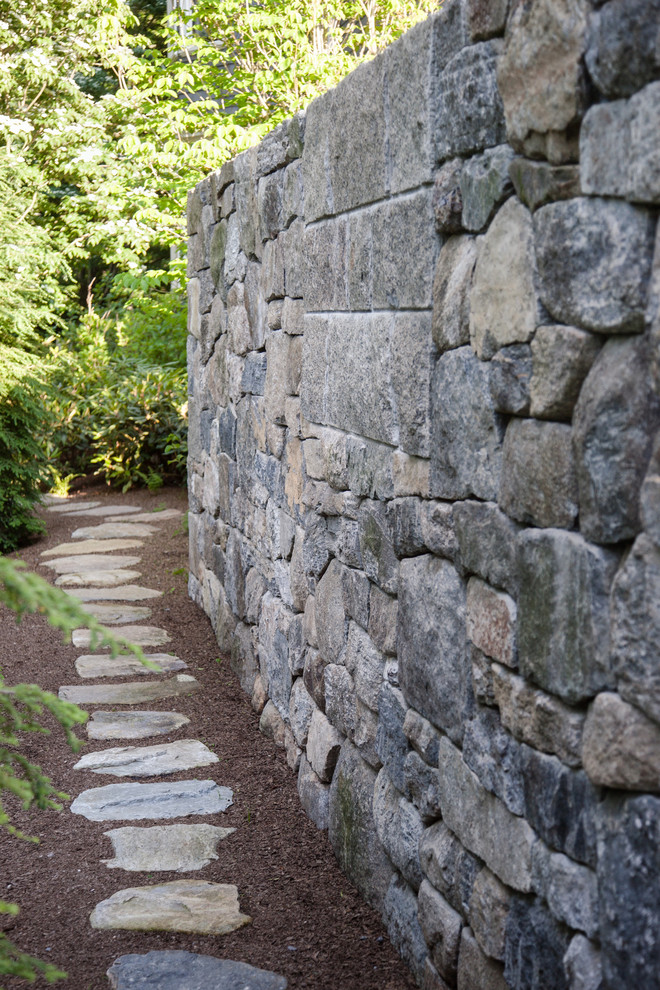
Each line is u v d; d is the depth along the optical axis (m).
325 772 3.26
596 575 1.58
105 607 6.04
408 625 2.49
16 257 7.76
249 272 4.36
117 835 3.28
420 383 2.34
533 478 1.79
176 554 7.30
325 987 2.43
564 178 1.63
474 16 1.94
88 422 10.02
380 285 2.60
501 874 1.97
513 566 1.89
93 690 4.68
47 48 11.12
